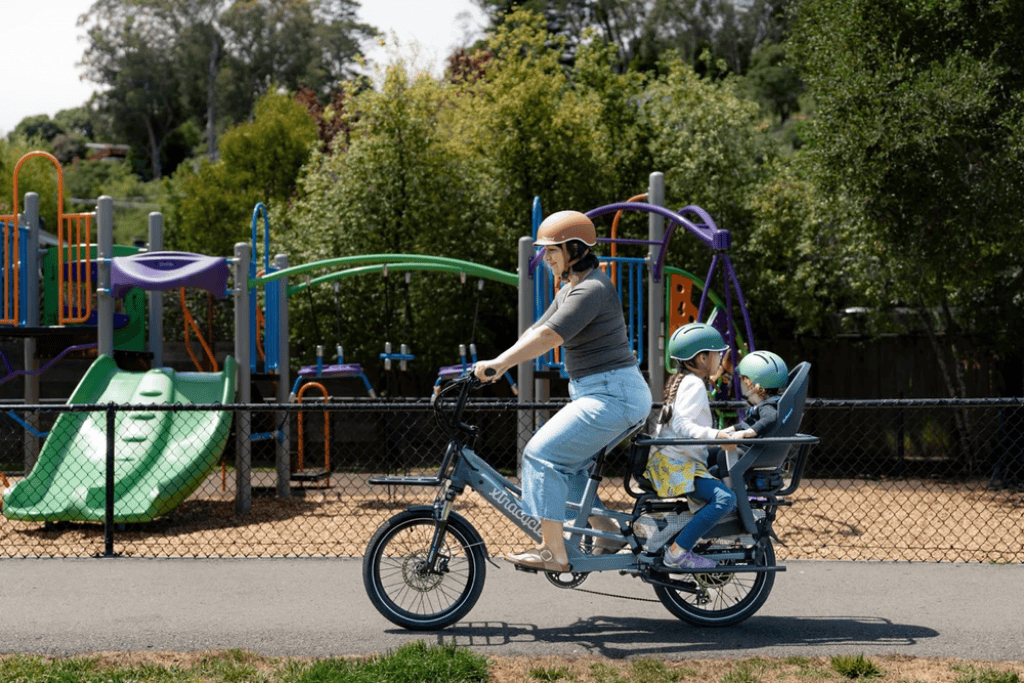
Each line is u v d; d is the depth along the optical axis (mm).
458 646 4746
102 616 5332
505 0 43375
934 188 11836
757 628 5133
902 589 6047
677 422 5027
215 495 11453
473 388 5004
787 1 14680
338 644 4809
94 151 85250
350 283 16656
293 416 12633
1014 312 13969
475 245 16797
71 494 8875
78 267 10617
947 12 12164
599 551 5164
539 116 16531
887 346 16188
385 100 16531
